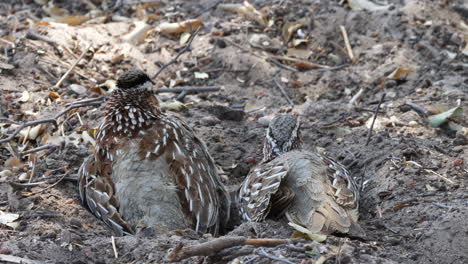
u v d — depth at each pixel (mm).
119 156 10203
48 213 9984
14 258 8609
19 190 10594
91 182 10297
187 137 10750
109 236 9797
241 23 16359
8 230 9539
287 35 15961
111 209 9867
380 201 10539
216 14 16828
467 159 11453
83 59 14625
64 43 14930
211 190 10344
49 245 9055
